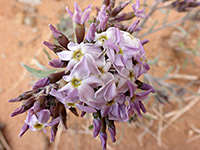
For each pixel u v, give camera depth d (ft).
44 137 0.61
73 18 0.27
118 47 0.23
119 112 0.25
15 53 0.69
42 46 0.67
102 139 0.26
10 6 0.76
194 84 0.70
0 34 0.72
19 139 0.60
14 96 0.64
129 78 0.24
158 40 0.72
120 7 0.34
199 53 0.72
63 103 0.25
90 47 0.23
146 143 0.61
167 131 0.63
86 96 0.22
